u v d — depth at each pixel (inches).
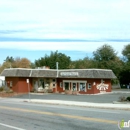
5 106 1015.6
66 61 3395.7
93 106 971.3
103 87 2070.6
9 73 2204.7
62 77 2154.3
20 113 748.6
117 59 3506.4
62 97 1654.8
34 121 579.8
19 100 1432.1
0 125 527.5
